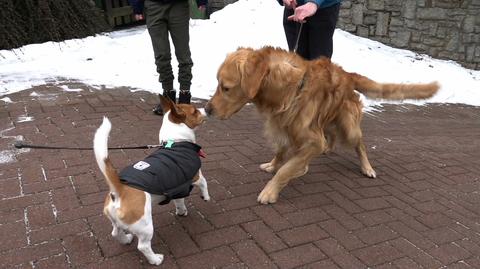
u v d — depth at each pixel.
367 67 9.34
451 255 2.88
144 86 6.49
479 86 9.34
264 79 3.12
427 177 4.29
